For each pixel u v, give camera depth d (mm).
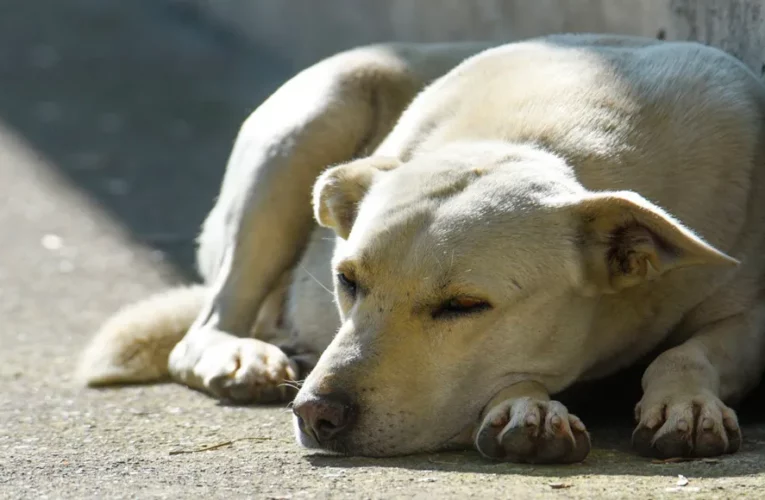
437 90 8492
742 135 7879
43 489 6383
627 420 7723
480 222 6816
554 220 6914
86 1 31000
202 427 7797
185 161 18422
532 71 8188
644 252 6867
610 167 7512
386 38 17875
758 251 7949
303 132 9156
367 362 6648
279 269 9266
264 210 9148
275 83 21516
